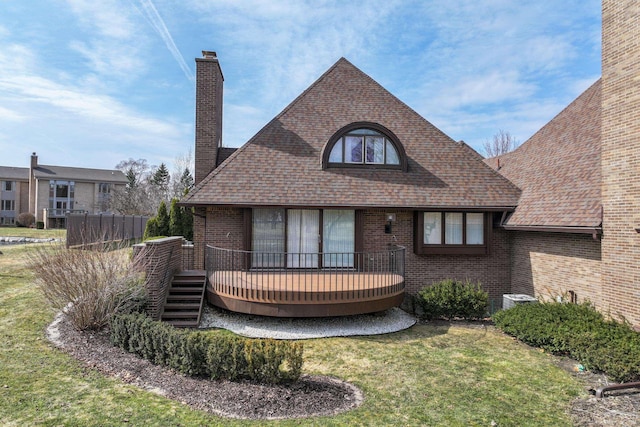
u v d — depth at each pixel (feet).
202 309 36.78
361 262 43.04
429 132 50.57
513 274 44.60
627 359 22.81
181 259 43.75
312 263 42.55
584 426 17.85
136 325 24.82
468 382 23.00
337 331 33.45
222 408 18.01
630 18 29.09
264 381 20.97
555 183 40.42
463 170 47.19
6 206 205.05
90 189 203.41
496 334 33.35
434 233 44.16
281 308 33.30
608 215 30.25
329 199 41.19
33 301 34.27
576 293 34.35
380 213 43.78
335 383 22.29
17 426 15.70
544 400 20.62
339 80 53.31
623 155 29.25
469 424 17.90
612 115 30.30
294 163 44.50
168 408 17.79
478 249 43.93
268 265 41.88
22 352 23.73
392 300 36.47
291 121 48.75
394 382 22.86
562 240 36.22
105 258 29.99
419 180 45.01
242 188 41.11
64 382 20.07
